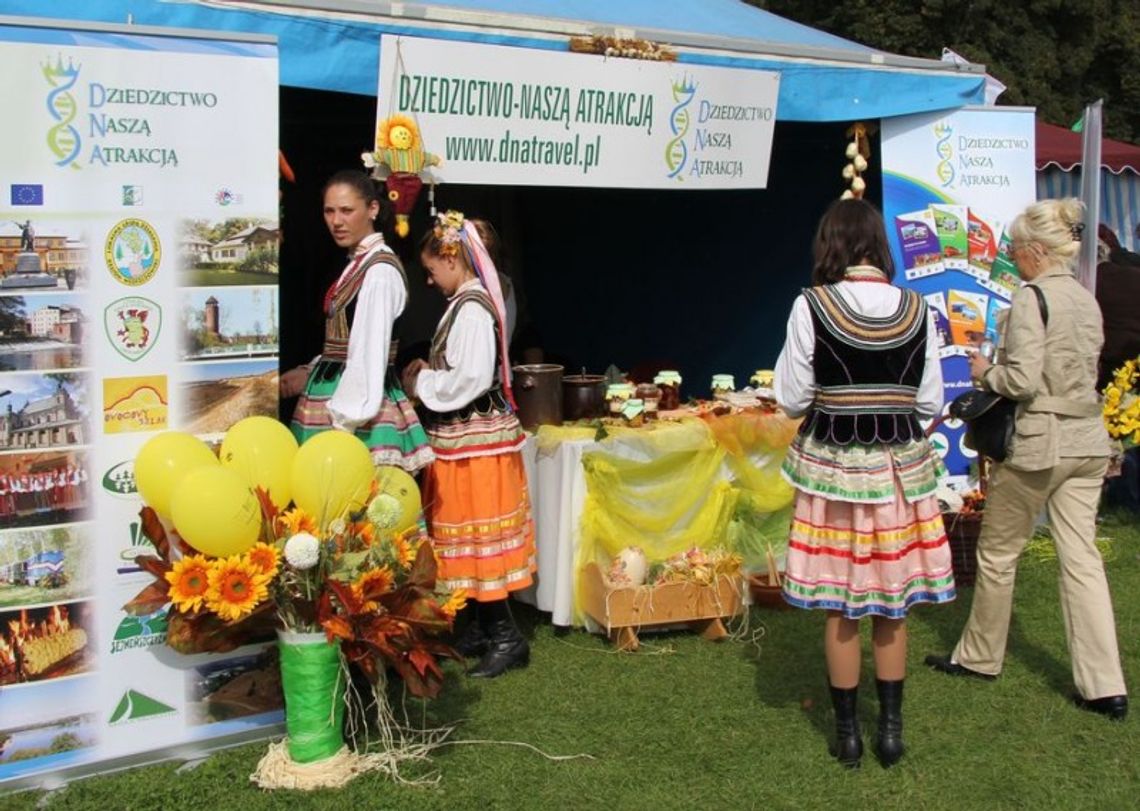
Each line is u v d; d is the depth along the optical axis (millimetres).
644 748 3570
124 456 3207
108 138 3086
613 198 7289
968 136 5625
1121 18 18812
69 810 3068
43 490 3113
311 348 6824
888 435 3230
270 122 3293
